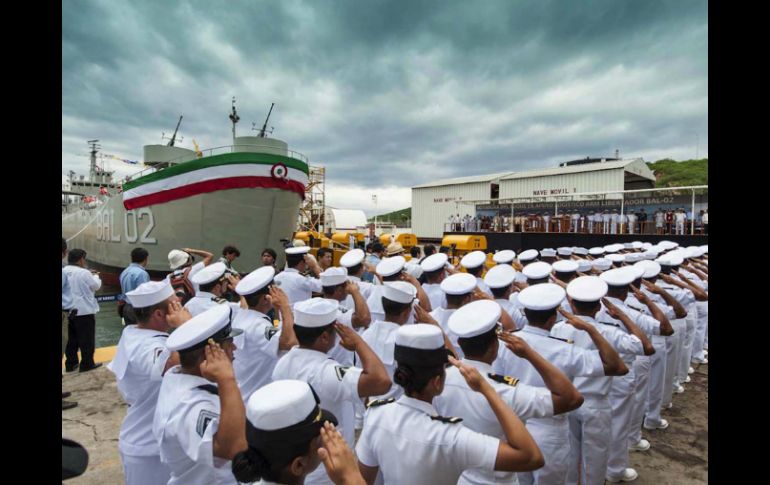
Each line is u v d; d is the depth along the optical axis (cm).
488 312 256
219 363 211
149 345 288
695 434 515
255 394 164
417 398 205
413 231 3903
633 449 473
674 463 450
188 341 225
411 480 192
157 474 285
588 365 300
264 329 365
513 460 184
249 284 380
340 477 155
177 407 216
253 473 157
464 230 2672
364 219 4162
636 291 441
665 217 1780
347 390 263
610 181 2491
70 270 699
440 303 588
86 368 711
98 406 576
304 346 284
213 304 460
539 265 517
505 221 2403
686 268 749
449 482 192
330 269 470
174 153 1816
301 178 1541
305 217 2619
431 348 200
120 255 1686
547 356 309
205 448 201
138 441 284
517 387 240
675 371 591
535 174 2931
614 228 1938
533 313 325
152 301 306
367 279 1009
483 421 237
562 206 2303
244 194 1391
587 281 381
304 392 165
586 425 351
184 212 1395
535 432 298
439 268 586
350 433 298
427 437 191
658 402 523
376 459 210
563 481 296
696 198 1833
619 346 357
